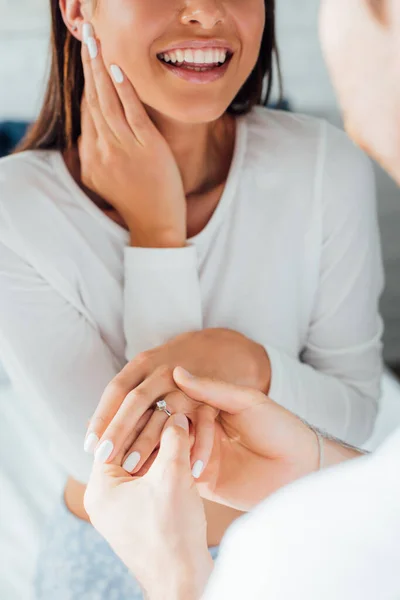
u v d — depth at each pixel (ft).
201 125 3.37
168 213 3.33
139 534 2.04
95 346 3.55
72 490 3.92
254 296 3.60
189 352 3.15
